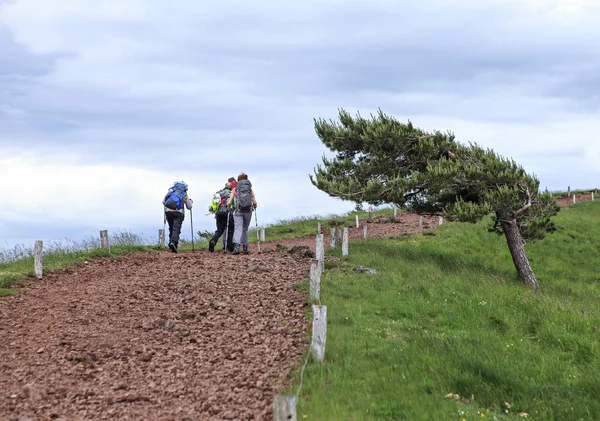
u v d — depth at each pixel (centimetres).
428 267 2059
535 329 1385
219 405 770
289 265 1825
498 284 1898
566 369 1130
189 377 874
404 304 1449
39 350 988
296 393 802
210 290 1444
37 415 734
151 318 1199
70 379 862
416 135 2400
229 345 1030
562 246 3189
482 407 873
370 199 2322
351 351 1023
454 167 2216
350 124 2486
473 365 1016
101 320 1184
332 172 2461
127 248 2161
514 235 2330
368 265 1941
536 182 2381
